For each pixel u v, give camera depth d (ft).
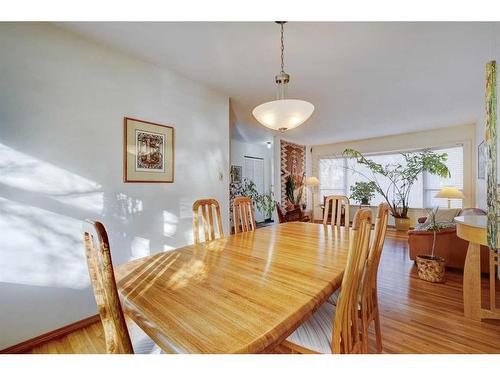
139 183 7.35
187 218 8.75
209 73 8.29
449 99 10.61
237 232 6.91
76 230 6.03
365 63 7.49
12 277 5.14
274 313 2.47
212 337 2.10
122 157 6.95
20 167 5.24
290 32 5.91
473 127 14.71
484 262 8.77
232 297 2.83
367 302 4.26
